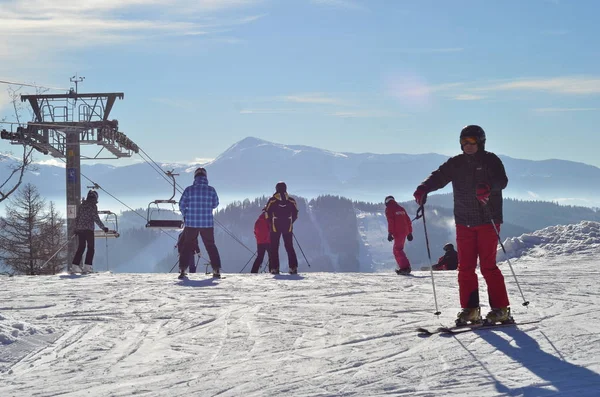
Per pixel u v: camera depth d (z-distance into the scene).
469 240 6.42
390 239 14.06
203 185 13.75
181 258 13.50
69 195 31.95
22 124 32.31
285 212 14.75
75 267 15.70
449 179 6.55
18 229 52.97
